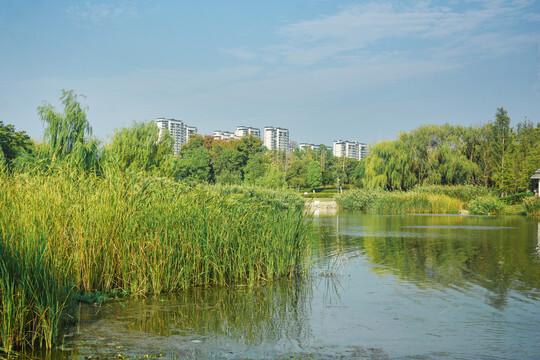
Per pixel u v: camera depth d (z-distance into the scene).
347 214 39.38
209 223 9.28
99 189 8.71
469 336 6.00
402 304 7.75
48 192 8.27
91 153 18.41
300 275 10.35
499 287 9.11
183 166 88.31
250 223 9.95
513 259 12.83
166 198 9.33
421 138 57.59
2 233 5.89
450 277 10.16
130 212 8.38
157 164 33.59
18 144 34.97
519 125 57.22
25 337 5.48
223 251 9.33
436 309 7.41
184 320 6.71
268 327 6.42
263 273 9.84
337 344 5.70
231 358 5.20
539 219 30.66
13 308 5.38
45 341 5.56
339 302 7.85
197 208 9.35
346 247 15.62
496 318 6.86
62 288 6.35
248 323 6.60
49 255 6.30
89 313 6.95
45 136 24.81
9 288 5.27
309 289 8.88
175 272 8.66
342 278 10.02
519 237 18.91
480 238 18.53
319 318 6.89
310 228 11.39
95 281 7.96
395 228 23.73
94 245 7.87
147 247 8.23
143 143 33.28
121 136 32.09
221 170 97.75
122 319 6.70
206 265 8.95
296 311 7.29
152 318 6.78
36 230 6.60
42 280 5.66
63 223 7.71
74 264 7.62
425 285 9.30
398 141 58.47
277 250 9.90
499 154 56.78
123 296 7.96
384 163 58.25
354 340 5.86
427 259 12.87
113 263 8.04
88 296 7.59
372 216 35.91
